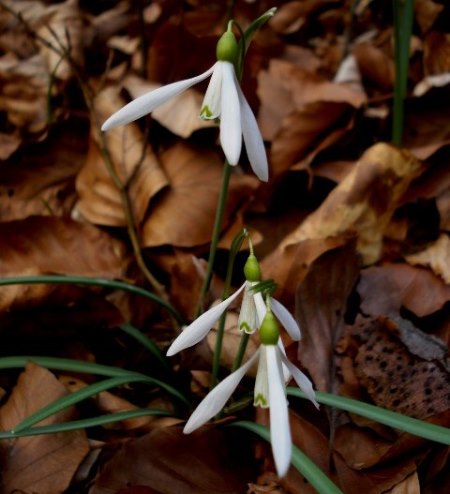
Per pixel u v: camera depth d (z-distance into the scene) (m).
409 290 0.38
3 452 0.31
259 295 0.26
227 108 0.25
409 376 0.34
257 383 0.24
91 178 0.43
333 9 0.63
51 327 0.37
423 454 0.31
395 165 0.40
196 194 0.42
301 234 0.40
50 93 0.50
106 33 0.58
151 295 0.35
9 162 0.47
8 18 0.58
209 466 0.31
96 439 0.33
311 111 0.46
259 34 0.59
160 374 0.37
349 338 0.36
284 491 0.31
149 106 0.26
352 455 0.32
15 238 0.39
